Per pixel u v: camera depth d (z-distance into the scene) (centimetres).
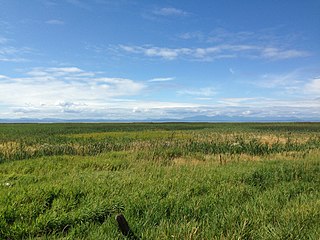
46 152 1898
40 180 998
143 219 620
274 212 650
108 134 4116
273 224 598
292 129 5922
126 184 895
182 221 614
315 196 786
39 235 558
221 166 1301
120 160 1448
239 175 1048
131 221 595
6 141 2708
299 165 1255
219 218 630
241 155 1856
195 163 1437
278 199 770
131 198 728
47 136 3644
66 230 589
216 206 712
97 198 719
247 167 1252
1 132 4562
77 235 551
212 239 518
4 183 897
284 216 624
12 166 1280
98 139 3120
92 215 634
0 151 1861
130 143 2481
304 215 616
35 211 629
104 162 1373
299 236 528
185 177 998
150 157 1617
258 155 1898
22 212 617
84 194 773
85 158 1547
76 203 711
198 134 4088
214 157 1728
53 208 647
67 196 743
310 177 1060
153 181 927
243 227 546
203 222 588
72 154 1916
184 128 6512
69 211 651
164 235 525
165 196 792
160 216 643
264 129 5922
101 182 891
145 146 2230
